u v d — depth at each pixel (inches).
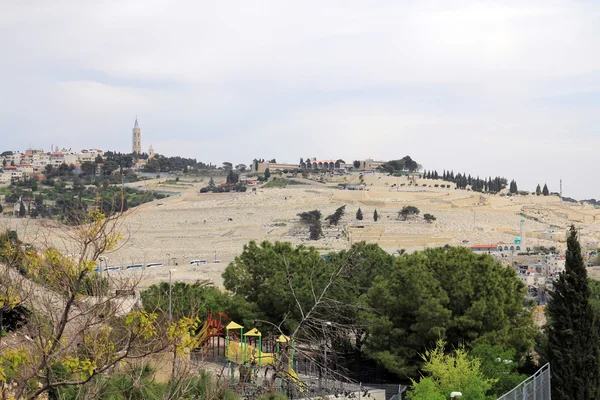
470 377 1763.0
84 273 796.0
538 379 1697.8
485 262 2342.5
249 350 1765.5
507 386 1865.2
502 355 1993.1
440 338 2025.1
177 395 920.9
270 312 2491.4
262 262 2652.6
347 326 1182.3
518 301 2352.4
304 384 1070.4
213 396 975.0
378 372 2265.0
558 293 1975.9
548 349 1972.2
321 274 2428.6
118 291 930.7
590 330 1940.2
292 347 1062.4
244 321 2407.7
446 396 1717.5
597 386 1924.2
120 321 911.7
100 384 888.3
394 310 2250.2
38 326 781.9
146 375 965.2
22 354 785.6
